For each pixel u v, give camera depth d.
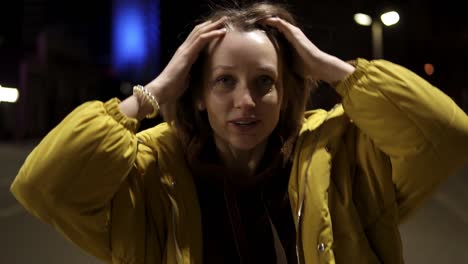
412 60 25.69
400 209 1.36
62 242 5.38
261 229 1.38
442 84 26.56
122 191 1.28
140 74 26.22
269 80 1.28
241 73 1.26
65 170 1.17
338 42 1.71
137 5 26.27
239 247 1.34
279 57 1.32
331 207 1.29
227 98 1.27
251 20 1.30
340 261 1.26
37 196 1.19
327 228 1.23
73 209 1.19
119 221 1.26
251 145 1.28
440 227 6.08
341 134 1.35
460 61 26.64
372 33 12.88
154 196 1.32
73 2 28.11
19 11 27.70
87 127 1.19
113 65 27.27
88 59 29.45
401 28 24.78
